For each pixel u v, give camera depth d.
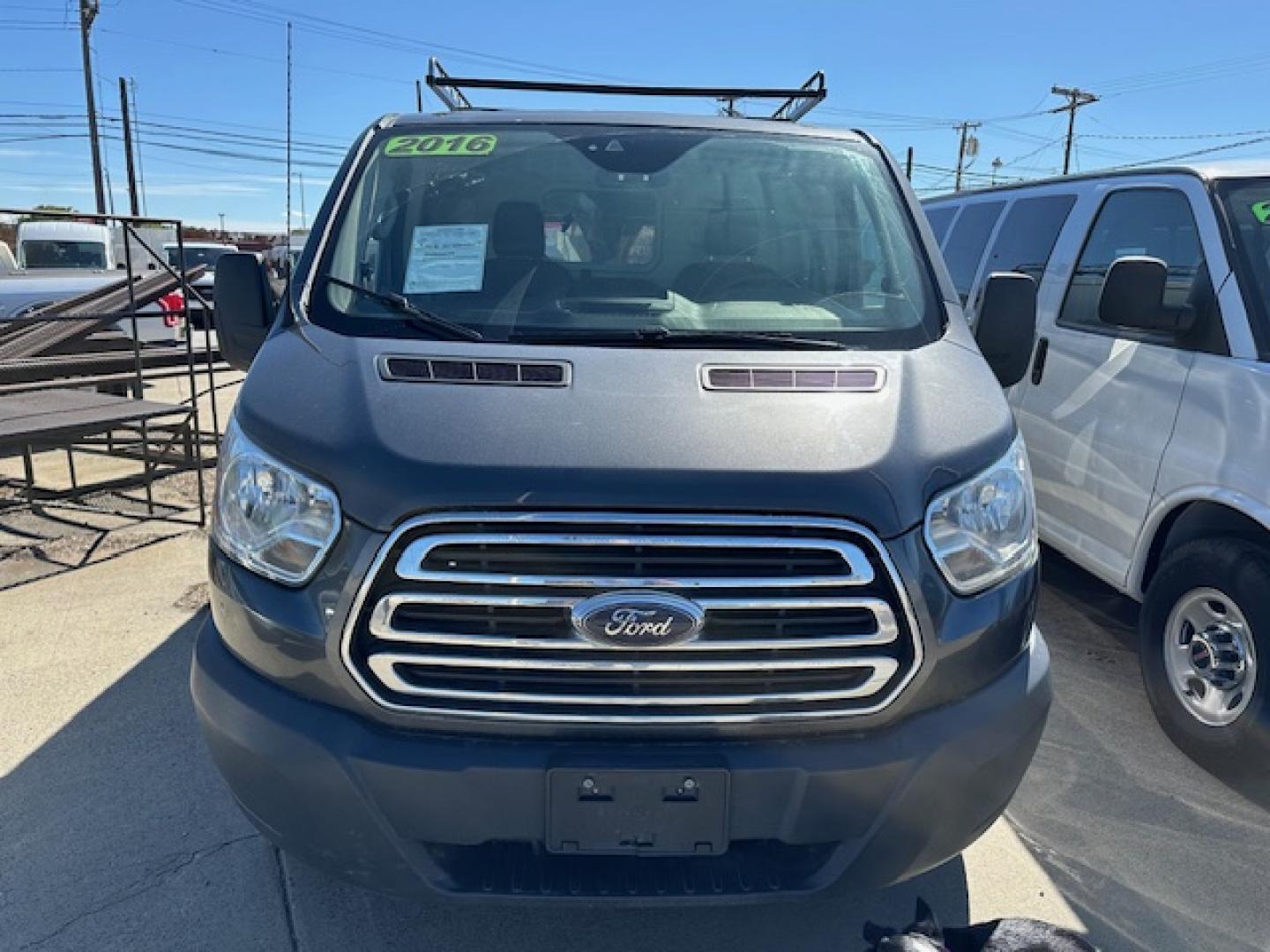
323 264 2.83
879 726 2.07
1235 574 3.21
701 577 1.96
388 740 2.01
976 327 3.19
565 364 2.39
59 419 5.35
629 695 2.00
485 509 1.96
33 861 2.82
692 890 2.06
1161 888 2.84
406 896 2.09
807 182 3.25
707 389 2.30
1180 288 3.71
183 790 3.18
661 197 3.14
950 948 2.33
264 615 2.08
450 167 3.18
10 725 3.56
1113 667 4.21
